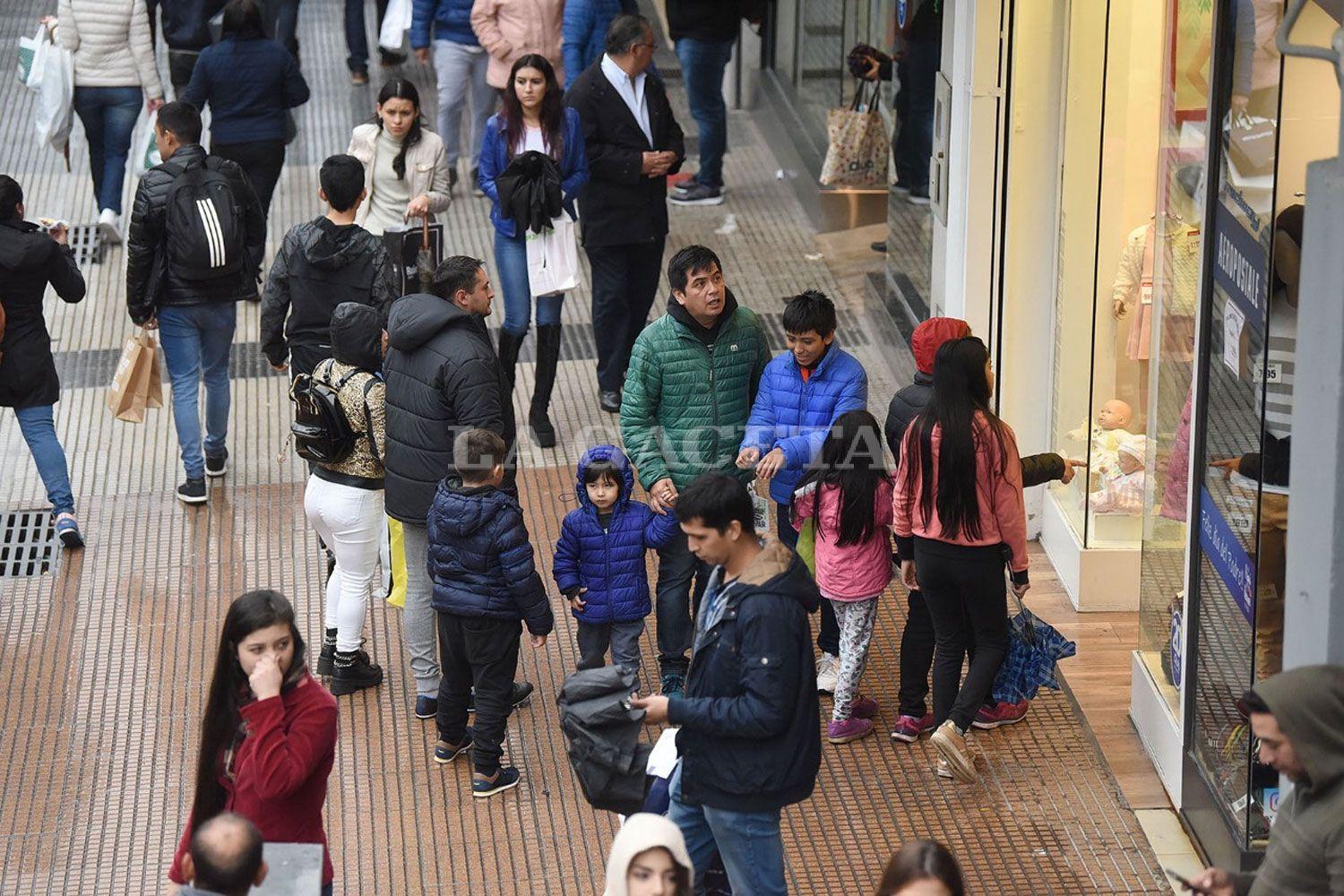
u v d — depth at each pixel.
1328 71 15.43
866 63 33.62
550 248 26.81
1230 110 17.45
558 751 20.83
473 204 36.78
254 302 32.94
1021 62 23.67
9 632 23.12
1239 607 17.45
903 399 20.20
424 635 20.89
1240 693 17.52
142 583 24.33
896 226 30.09
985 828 19.34
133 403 25.78
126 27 33.12
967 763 19.52
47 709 21.48
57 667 22.36
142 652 22.72
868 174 34.66
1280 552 16.73
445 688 19.89
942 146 26.06
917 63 28.19
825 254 34.59
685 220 36.44
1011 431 19.09
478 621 19.05
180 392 25.94
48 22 33.34
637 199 27.84
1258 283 16.72
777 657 15.15
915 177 28.45
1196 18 18.98
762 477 20.47
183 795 20.00
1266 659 17.05
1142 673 20.83
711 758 15.62
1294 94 15.80
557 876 18.69
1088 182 23.44
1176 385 19.61
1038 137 23.98
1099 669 22.28
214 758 14.48
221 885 12.27
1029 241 24.30
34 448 24.98
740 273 33.69
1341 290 12.52
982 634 19.69
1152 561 20.48
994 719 21.06
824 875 18.58
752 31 42.31
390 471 20.28
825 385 20.81
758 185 38.38
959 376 18.94
